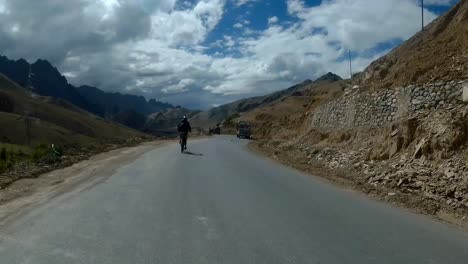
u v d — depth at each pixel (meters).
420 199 9.74
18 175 12.28
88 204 8.72
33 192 10.06
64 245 5.98
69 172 13.59
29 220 7.34
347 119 22.77
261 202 9.39
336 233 6.97
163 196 9.73
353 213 8.58
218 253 5.77
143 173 13.65
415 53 24.23
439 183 10.52
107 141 30.02
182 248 5.94
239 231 6.91
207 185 11.51
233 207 8.74
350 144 19.94
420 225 7.70
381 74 26.53
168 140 37.72
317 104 36.47
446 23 33.75
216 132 74.56
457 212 8.75
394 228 7.43
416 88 17.05
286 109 115.00
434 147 12.67
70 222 7.25
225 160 19.25
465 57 17.25
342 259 5.67
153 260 5.42
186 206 8.70
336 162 16.95
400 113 17.64
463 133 12.27
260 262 5.45
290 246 6.18
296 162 19.17
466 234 7.16
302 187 11.85
